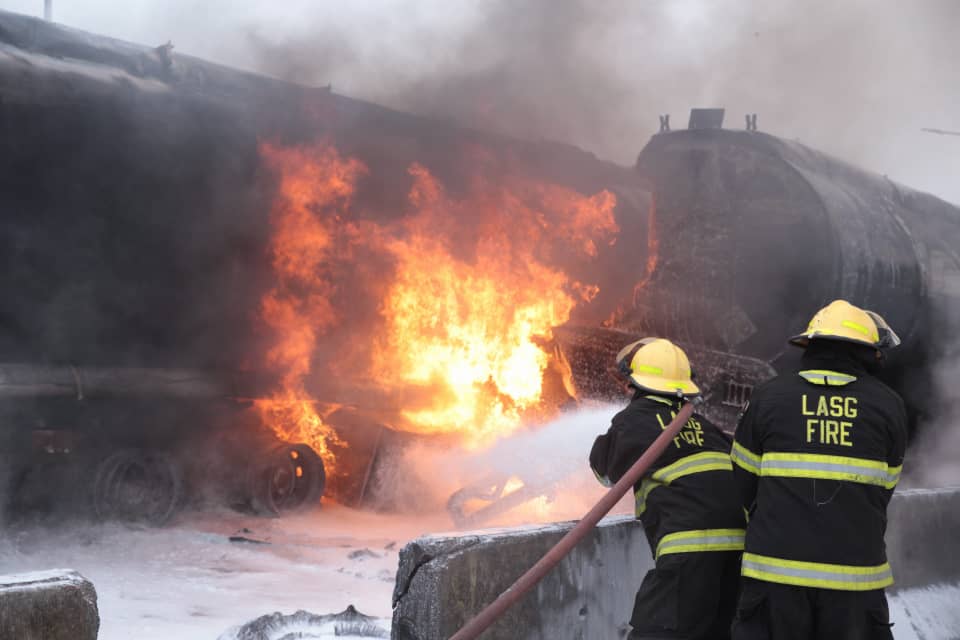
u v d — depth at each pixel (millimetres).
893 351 10562
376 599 7043
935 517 6684
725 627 3715
